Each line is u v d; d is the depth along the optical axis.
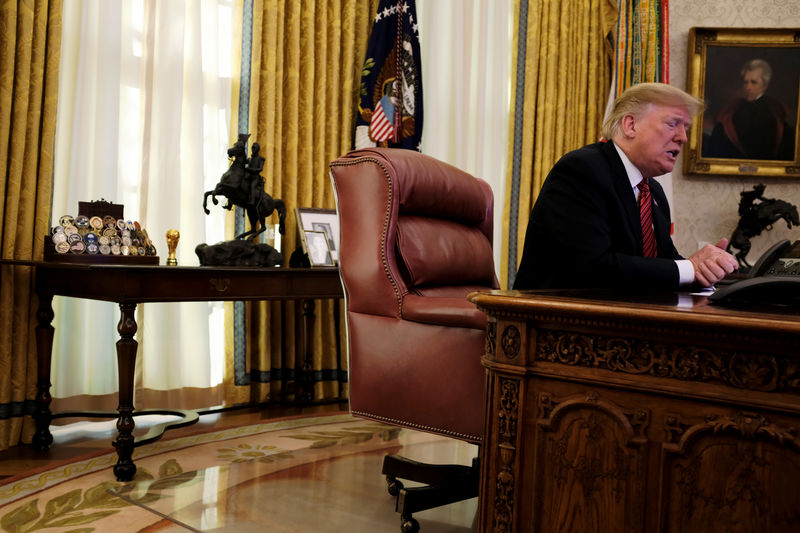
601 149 2.53
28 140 3.20
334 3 4.39
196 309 3.95
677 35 5.73
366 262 2.20
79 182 3.47
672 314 1.18
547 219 2.41
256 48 4.09
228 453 3.09
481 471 1.46
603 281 2.28
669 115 2.44
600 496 1.30
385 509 2.42
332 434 3.47
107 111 3.55
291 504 2.45
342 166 2.28
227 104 4.11
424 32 4.94
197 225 3.92
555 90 5.26
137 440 2.87
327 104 4.43
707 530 1.19
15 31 3.14
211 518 2.30
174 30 3.81
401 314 2.15
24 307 3.19
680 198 5.69
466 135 5.06
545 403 1.36
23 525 2.21
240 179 3.46
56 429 3.47
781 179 5.58
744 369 1.15
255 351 4.20
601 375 1.29
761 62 5.56
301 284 3.44
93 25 3.53
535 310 1.34
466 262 2.49
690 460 1.21
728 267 2.28
